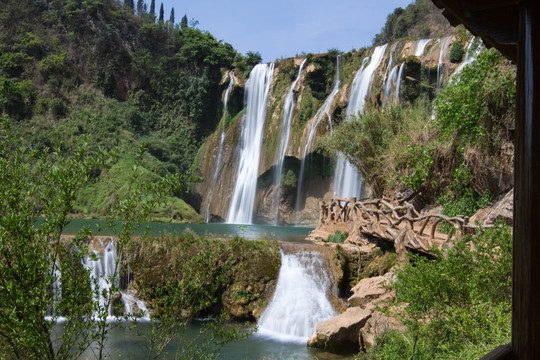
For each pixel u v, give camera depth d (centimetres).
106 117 4756
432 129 1683
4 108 4456
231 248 1459
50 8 5447
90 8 5384
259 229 3120
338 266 1425
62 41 5303
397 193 1800
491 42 297
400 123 1956
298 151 3794
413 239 1220
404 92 3048
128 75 5381
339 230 1738
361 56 3856
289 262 1486
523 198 222
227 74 4981
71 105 4834
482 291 697
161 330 634
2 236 418
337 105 3562
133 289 1386
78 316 480
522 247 222
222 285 1442
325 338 1116
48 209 461
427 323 742
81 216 3316
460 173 1472
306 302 1395
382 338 897
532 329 213
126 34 5544
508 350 239
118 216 530
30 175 479
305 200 3872
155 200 530
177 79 5359
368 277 1390
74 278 478
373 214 1461
